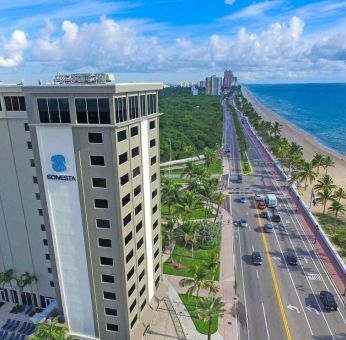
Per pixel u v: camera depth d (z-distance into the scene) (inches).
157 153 2114.9
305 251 3152.1
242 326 2207.2
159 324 2231.8
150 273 2218.3
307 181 5206.7
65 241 1840.6
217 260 2566.4
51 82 1819.6
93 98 1524.4
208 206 4141.2
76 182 1695.4
